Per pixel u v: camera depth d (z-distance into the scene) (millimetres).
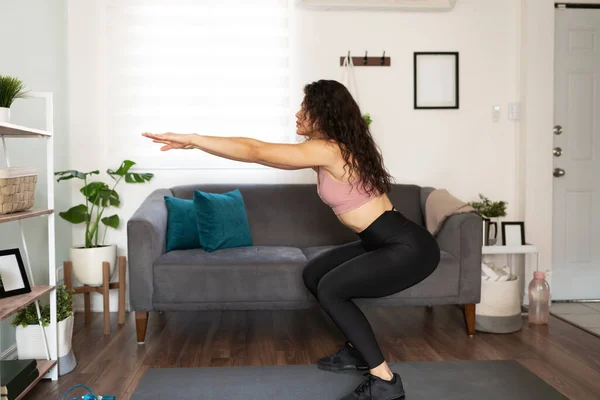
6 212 2025
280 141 3773
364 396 2066
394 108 3832
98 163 3684
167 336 3018
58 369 2408
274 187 3648
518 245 3523
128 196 3713
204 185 3625
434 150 3867
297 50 3760
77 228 3676
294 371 2438
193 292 2828
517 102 3881
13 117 2732
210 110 3732
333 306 2123
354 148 2092
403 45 3812
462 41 3850
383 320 3365
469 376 2365
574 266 3959
